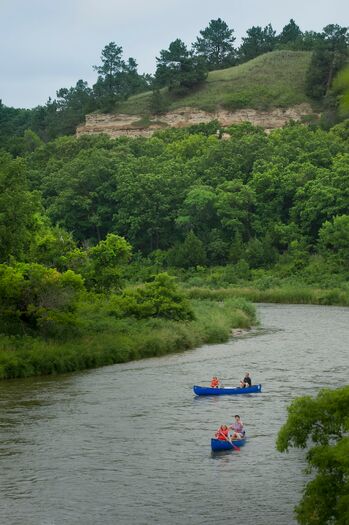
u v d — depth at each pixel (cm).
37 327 6750
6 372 5744
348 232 14600
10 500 3047
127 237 17912
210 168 18638
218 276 14988
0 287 6388
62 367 6028
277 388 5316
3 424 4266
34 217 7712
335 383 5428
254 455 3688
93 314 7625
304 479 3316
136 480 3297
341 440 2148
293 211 16700
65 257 7600
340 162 17075
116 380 5669
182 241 17550
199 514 2897
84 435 4038
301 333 8588
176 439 3975
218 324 8431
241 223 16875
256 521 2822
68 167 19325
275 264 15550
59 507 2969
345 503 1967
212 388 5100
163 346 7119
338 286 13588
